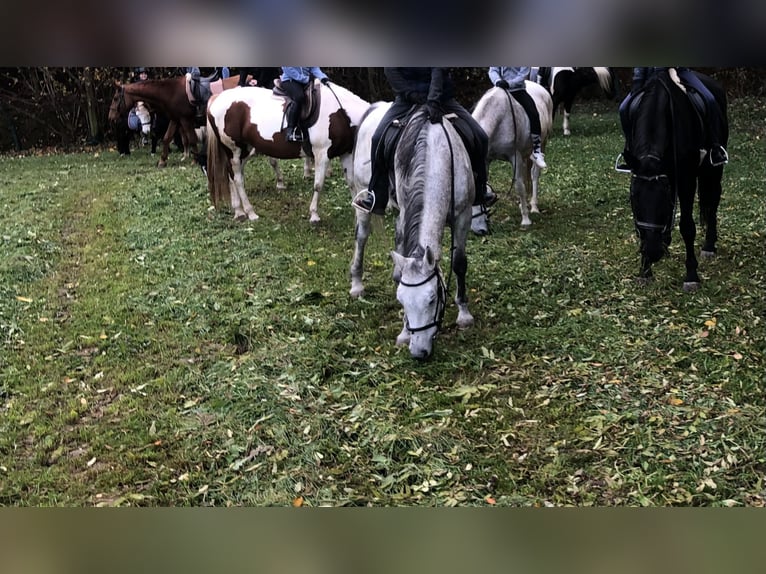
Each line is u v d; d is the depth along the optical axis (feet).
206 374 17.24
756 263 21.98
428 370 16.83
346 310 20.51
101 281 23.59
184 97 44.55
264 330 19.30
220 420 15.16
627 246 24.49
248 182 38.04
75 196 36.45
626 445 13.56
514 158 26.58
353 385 16.38
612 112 60.70
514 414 14.96
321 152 28.04
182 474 13.50
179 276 23.59
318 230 28.48
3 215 32.30
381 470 13.43
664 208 18.65
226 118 28.55
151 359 18.17
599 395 15.35
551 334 18.25
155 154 53.98
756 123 46.80
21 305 21.59
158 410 15.71
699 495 12.09
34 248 26.66
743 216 27.07
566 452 13.57
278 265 24.18
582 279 21.56
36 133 69.72
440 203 16.07
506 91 25.46
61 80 69.87
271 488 12.91
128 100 46.93
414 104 18.15
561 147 44.57
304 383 16.34
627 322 18.65
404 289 15.37
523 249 24.58
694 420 14.12
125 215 31.65
